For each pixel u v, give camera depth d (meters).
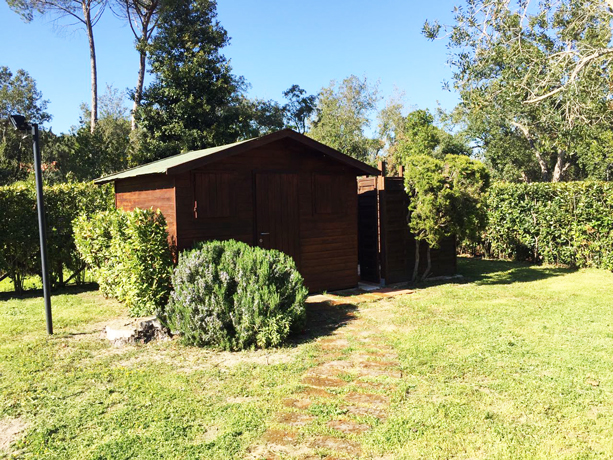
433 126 37.94
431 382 4.80
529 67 15.51
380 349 5.95
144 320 6.74
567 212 12.64
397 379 4.90
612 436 3.62
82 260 11.29
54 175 28.22
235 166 8.51
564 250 12.73
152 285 7.40
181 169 7.50
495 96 16.97
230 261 6.69
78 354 5.98
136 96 27.17
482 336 6.31
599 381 4.68
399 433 3.74
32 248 10.65
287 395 4.57
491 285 10.25
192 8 26.83
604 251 11.77
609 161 26.48
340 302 8.71
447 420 3.93
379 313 7.95
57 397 4.62
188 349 6.16
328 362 5.52
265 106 38.16
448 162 10.26
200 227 8.07
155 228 7.38
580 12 15.00
